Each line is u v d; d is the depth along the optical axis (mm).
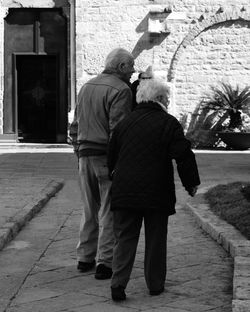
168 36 24328
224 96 23203
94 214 6898
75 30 24484
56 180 13930
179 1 24219
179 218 9945
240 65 24281
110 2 24375
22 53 24844
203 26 24172
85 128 6766
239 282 5691
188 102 24328
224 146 23953
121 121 6160
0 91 24656
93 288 6250
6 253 7781
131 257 5875
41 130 25172
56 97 25047
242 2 24156
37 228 9312
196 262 7215
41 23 24859
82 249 6895
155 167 5844
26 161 18422
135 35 24406
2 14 24594
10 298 5934
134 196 5805
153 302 5773
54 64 25094
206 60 24312
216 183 13602
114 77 6742
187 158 5793
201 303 5715
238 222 8539
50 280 6551
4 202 10742
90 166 6758
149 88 6082
